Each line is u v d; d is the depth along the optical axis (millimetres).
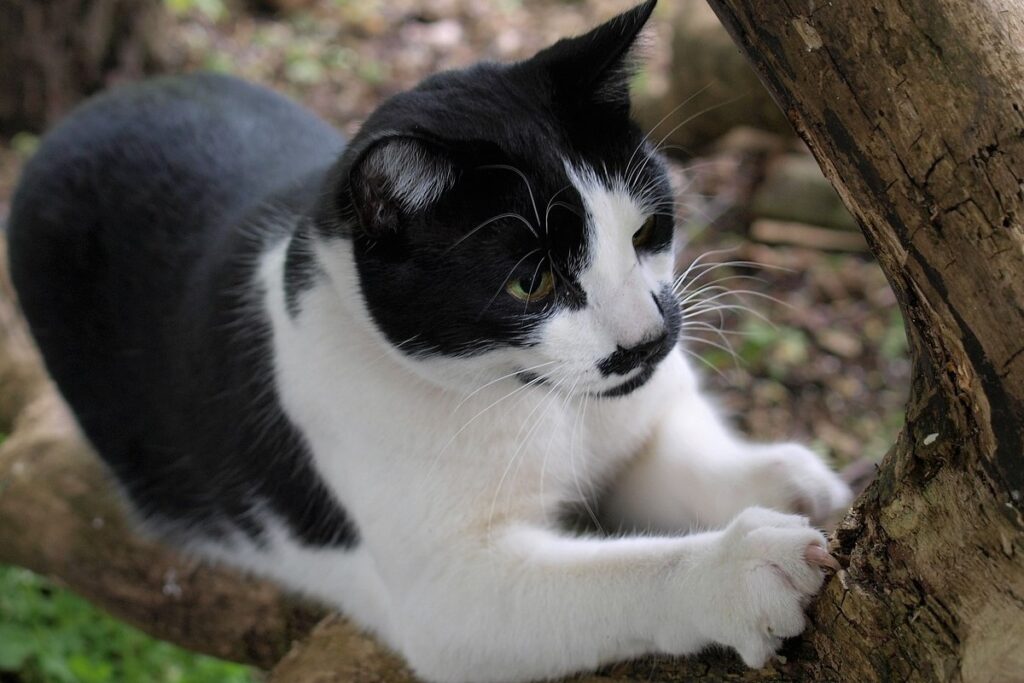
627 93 666
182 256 774
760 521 593
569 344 639
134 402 810
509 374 659
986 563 529
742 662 605
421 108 645
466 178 626
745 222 1458
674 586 603
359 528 689
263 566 803
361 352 668
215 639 826
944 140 518
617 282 636
